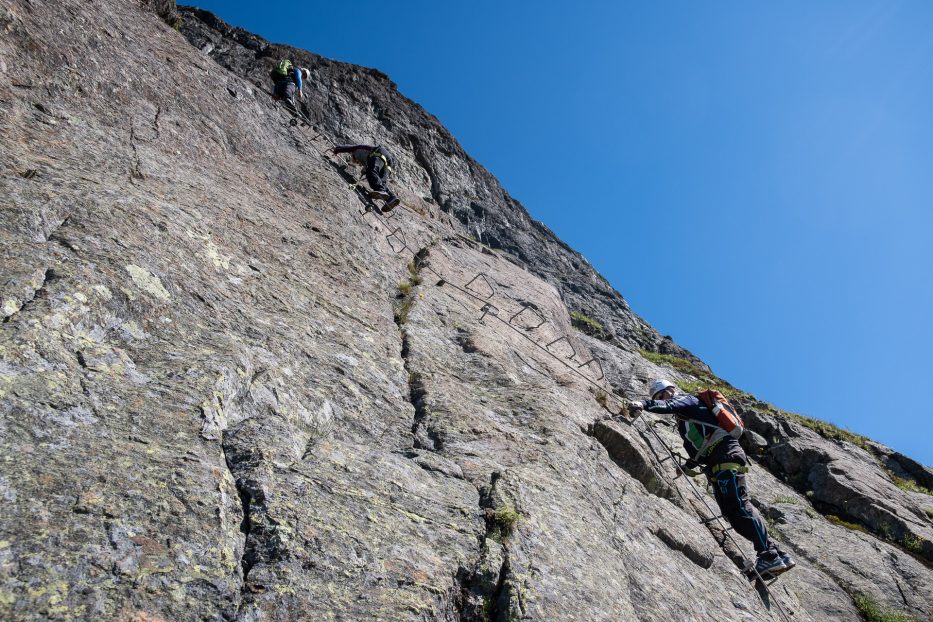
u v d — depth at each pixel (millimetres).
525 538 4941
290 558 3600
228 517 3668
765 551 7711
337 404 5645
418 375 7117
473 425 6453
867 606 9469
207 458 3938
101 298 4562
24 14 7293
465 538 4656
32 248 4609
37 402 3545
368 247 10336
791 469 15078
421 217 16359
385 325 8078
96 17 8930
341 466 4715
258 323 5914
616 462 8242
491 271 14922
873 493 13516
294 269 7582
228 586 3279
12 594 2668
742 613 6738
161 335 4816
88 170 6309
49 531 2971
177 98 9391
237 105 11203
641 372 17391
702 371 21750
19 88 6652
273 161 10609
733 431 7742
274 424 4723
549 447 6766
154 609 2949
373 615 3553
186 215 6668
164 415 4039
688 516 8242
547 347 11742
